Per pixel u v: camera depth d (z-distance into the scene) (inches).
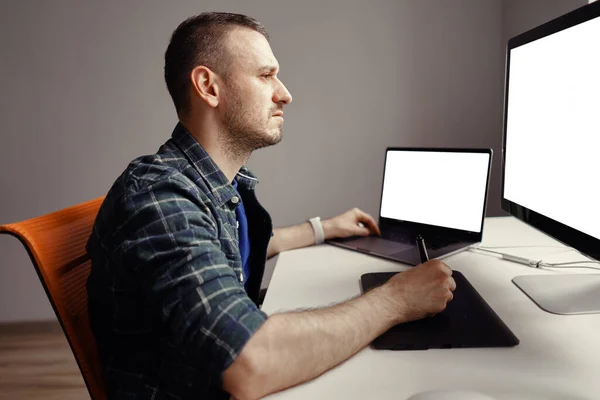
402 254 47.1
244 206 47.1
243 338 24.8
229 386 24.8
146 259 27.8
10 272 102.3
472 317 31.2
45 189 101.1
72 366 87.0
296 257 49.2
